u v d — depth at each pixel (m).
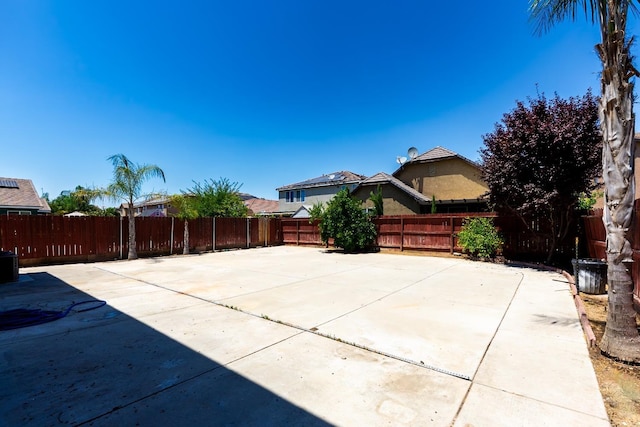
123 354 3.53
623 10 3.37
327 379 2.95
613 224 3.40
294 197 34.00
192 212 14.78
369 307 5.41
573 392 2.70
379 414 2.40
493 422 2.29
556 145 8.52
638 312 4.90
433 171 22.33
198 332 4.23
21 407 2.49
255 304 5.64
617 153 3.38
